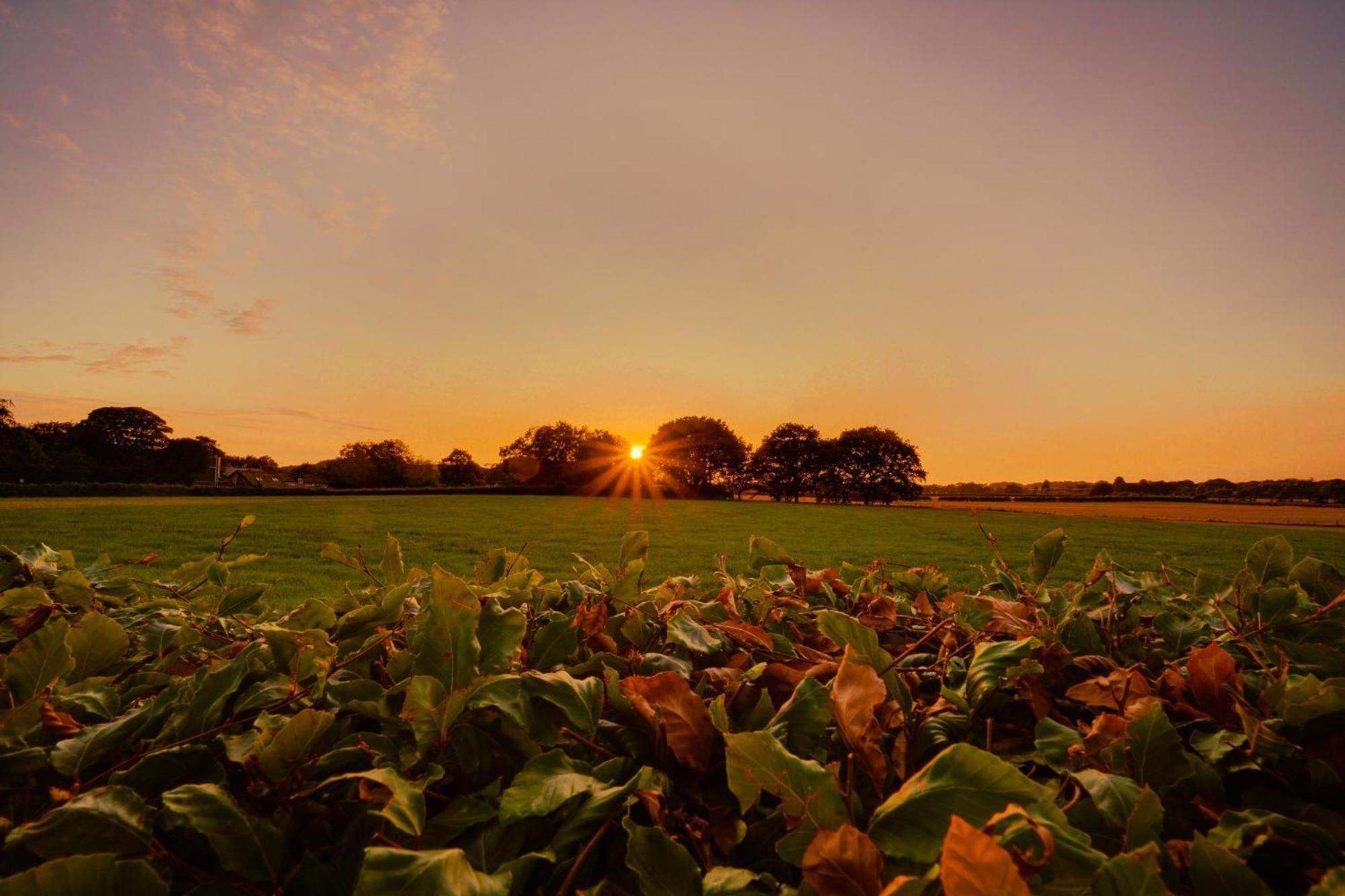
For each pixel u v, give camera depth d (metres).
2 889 0.62
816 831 0.75
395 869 0.63
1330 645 1.21
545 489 104.75
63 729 0.94
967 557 25.16
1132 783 0.78
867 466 109.25
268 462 145.38
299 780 0.84
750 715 1.08
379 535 29.06
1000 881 0.53
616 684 1.02
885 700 1.01
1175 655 1.34
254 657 1.12
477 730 0.96
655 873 0.73
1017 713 1.12
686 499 102.56
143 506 48.38
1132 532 43.25
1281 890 0.74
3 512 38.50
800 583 1.78
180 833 0.83
